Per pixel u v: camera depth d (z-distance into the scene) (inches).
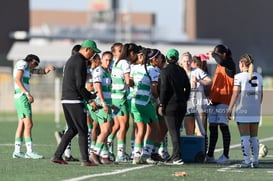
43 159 1753.2
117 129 1738.4
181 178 1412.4
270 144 2361.0
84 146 1600.6
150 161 1684.3
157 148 1718.8
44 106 4950.8
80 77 1569.9
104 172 1489.9
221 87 1739.7
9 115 4370.1
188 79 1662.2
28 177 1403.8
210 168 1605.6
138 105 1669.5
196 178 1417.3
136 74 1676.9
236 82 1619.1
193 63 1822.1
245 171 1552.7
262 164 1716.3
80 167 1574.8
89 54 1585.9
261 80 1631.4
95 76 1644.9
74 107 1582.2
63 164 1635.1
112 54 1678.2
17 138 1800.0
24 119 1781.5
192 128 1830.7
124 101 1702.8
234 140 2509.8
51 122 3575.3
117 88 1700.3
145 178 1402.6
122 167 1590.8
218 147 2210.9
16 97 1784.0
